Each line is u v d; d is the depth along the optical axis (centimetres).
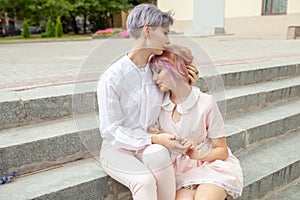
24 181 166
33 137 180
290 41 901
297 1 1143
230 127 246
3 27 1775
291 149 253
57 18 1476
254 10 1274
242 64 367
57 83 262
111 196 175
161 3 1592
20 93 217
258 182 206
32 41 1079
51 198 156
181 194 157
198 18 1447
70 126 198
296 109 299
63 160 187
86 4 1878
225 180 157
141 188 147
